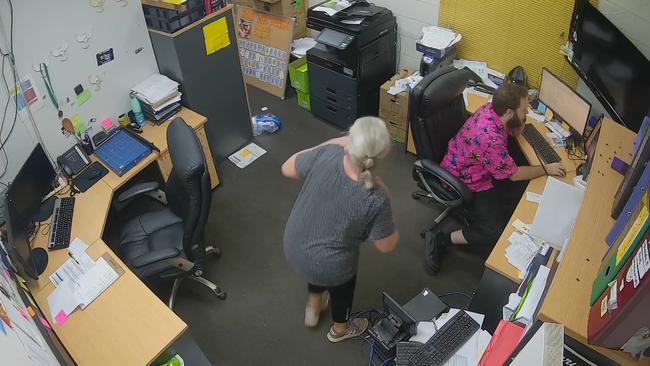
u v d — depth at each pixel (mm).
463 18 3314
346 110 3854
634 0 2410
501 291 2008
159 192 2764
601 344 1062
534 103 2891
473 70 3336
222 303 2734
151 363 1883
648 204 1002
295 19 4359
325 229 1843
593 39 2430
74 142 2812
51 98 2594
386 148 1609
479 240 2652
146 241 2564
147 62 3092
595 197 1455
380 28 3531
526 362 958
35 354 1443
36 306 1853
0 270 1722
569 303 1153
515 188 2834
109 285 2084
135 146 2857
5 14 2248
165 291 2799
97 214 2475
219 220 3250
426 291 2139
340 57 3604
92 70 2764
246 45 4586
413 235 3061
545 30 2939
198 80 3250
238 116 3727
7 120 2418
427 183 2713
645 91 2100
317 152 1908
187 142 2209
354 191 1704
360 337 2502
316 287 2271
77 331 1926
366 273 2844
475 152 2471
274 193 3453
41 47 2453
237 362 2453
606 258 1181
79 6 2557
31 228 2369
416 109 2500
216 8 3156
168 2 2828
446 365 1815
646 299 896
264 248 3041
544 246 1894
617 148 1806
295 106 4379
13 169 2543
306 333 2561
